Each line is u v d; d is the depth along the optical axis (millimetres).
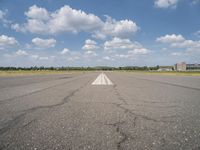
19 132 3348
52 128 3582
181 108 5543
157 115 4652
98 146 2734
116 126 3719
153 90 10547
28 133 3291
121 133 3299
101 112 4984
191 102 6598
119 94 8758
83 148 2664
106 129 3527
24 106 5793
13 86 12867
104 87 12328
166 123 3934
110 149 2633
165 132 3354
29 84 14703
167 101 6801
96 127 3654
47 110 5219
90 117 4438
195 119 4266
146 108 5535
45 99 7195
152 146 2736
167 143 2848
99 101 6766
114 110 5238
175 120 4180
